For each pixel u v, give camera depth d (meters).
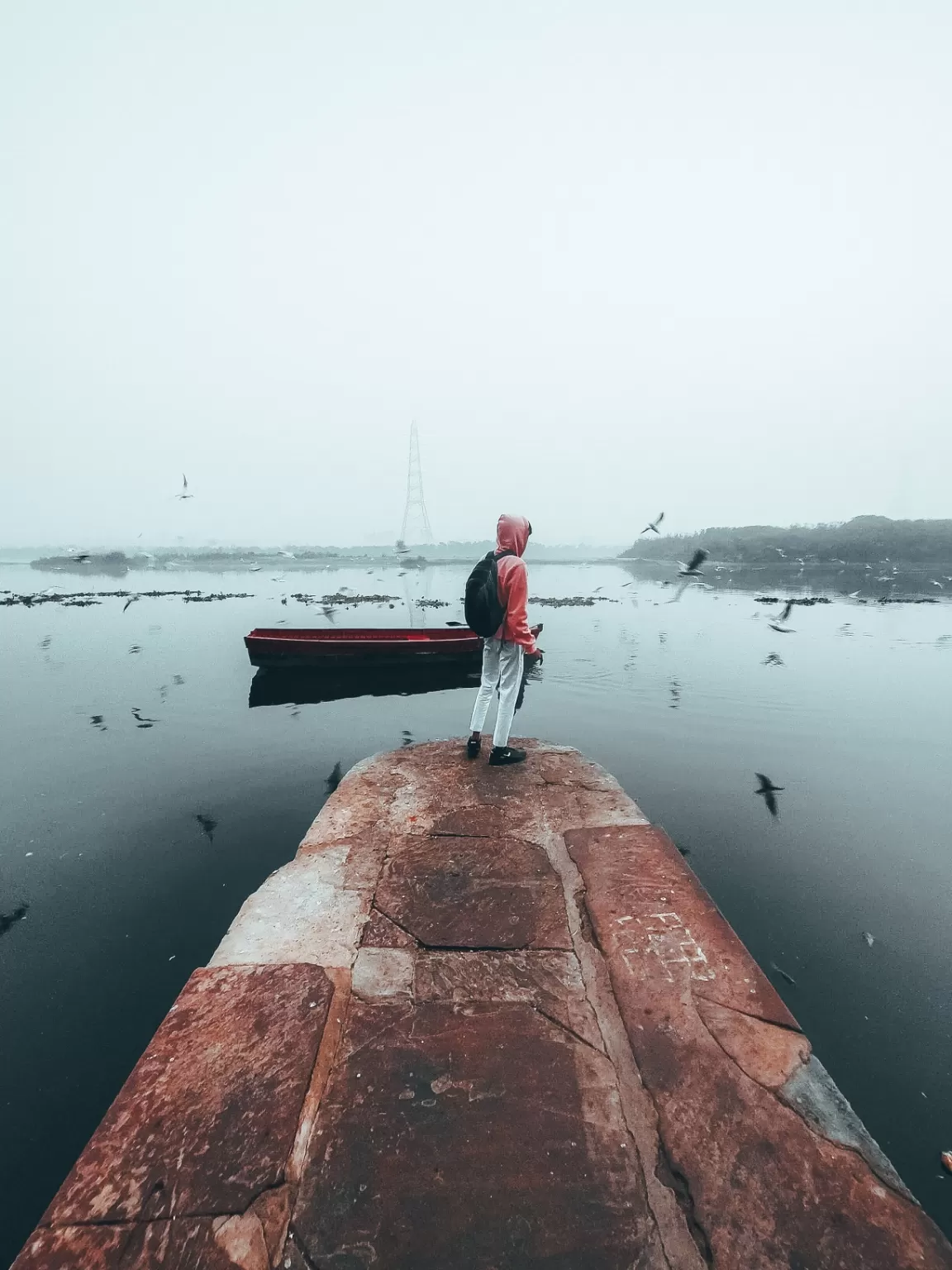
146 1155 1.59
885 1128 2.49
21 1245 2.20
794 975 3.46
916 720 9.29
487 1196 1.53
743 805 6.01
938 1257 1.38
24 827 5.78
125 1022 3.30
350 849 3.50
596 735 8.59
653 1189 1.56
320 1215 1.47
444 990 2.33
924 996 3.28
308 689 12.58
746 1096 1.82
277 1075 1.86
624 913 2.77
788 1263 1.37
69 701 11.35
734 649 16.19
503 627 4.46
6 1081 2.92
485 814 3.91
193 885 4.71
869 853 4.98
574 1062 1.98
